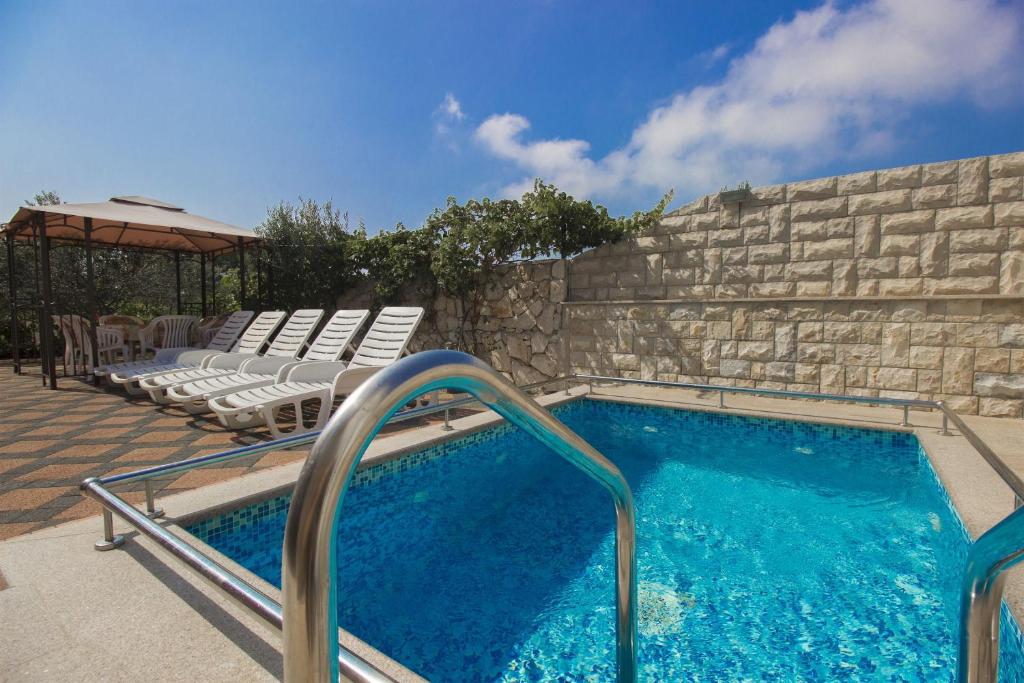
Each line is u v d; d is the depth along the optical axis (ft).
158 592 7.01
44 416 19.21
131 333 32.01
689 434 20.40
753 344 23.58
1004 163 19.44
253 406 15.46
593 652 8.16
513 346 30.71
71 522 9.47
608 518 13.12
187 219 29.63
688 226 25.88
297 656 1.76
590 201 28.81
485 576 10.42
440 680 7.61
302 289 36.47
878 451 17.46
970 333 19.36
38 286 31.65
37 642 5.92
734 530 12.29
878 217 21.65
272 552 11.04
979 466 13.01
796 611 9.12
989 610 2.75
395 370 1.96
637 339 26.53
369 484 13.28
